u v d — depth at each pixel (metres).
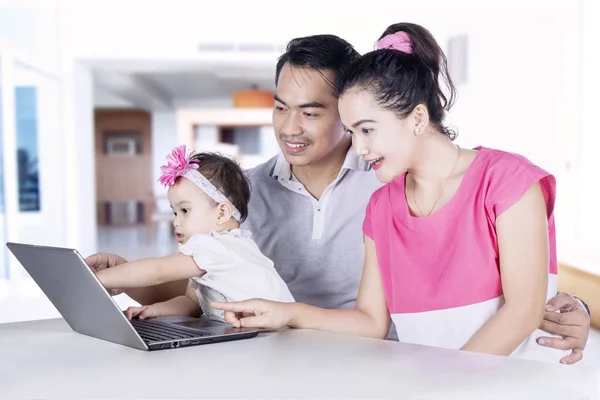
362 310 1.49
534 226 1.28
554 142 5.61
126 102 14.30
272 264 1.55
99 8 6.53
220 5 6.56
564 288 3.31
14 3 5.71
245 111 7.54
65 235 6.57
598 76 4.99
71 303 1.18
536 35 5.69
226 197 1.60
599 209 4.97
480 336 1.27
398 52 1.31
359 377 0.91
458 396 0.84
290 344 1.12
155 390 0.86
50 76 6.16
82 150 6.78
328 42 1.67
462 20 6.07
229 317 1.23
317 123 1.68
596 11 5.00
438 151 1.38
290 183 1.91
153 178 14.95
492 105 5.82
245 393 0.84
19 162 5.70
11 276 5.35
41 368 0.98
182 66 6.87
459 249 1.36
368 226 1.52
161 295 1.67
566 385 0.89
